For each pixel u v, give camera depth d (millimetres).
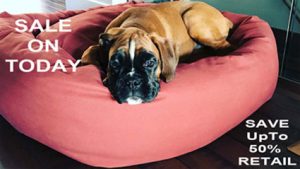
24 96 1444
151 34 1510
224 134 1769
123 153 1433
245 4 2797
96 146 1403
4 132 1757
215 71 1553
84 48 1913
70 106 1348
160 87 1415
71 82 1360
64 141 1420
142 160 1486
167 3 2082
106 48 1524
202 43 2029
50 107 1383
